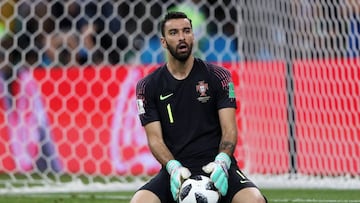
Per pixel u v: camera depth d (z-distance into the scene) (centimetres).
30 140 3562
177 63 1878
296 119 3456
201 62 1912
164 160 1847
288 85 3469
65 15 3812
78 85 3559
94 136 3541
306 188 3131
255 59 3553
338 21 3506
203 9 4184
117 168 3512
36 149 3562
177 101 1886
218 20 4222
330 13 3566
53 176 3522
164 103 1891
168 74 1900
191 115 1886
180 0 4159
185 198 1739
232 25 4212
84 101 3553
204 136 1891
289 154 3450
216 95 1892
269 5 3581
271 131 3466
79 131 3547
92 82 3553
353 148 3394
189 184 1750
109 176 3506
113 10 4078
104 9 4078
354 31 3475
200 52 3972
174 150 1892
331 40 3522
